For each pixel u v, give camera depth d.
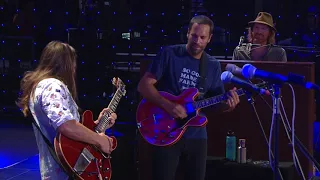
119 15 14.52
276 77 4.24
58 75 4.23
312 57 11.50
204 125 5.05
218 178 6.03
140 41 14.37
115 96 4.82
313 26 14.36
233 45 13.88
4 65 13.62
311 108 6.00
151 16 15.62
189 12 15.37
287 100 5.98
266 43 7.01
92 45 13.25
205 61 5.13
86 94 13.05
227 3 16.52
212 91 5.26
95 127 4.53
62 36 14.70
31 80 4.20
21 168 8.38
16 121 12.14
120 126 10.36
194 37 4.97
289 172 5.79
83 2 14.42
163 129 5.12
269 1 16.08
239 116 6.11
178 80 5.12
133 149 6.84
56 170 4.23
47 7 14.97
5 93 13.27
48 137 4.21
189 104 5.04
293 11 15.55
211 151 6.22
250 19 15.99
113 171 6.74
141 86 5.12
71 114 4.09
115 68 13.57
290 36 14.95
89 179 4.33
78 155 4.23
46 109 4.02
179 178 6.02
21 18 15.00
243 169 5.92
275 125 4.29
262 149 6.08
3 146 9.88
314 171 6.32
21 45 13.98
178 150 5.14
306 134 5.96
